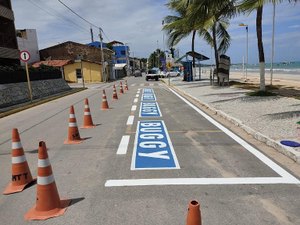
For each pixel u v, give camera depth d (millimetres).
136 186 4363
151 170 4980
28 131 8914
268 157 5461
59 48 52719
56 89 24719
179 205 3758
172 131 7824
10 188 4473
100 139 7246
